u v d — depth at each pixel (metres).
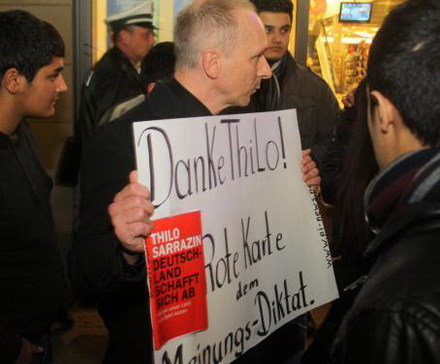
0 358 1.42
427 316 0.62
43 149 3.76
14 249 1.61
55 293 1.73
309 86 2.77
